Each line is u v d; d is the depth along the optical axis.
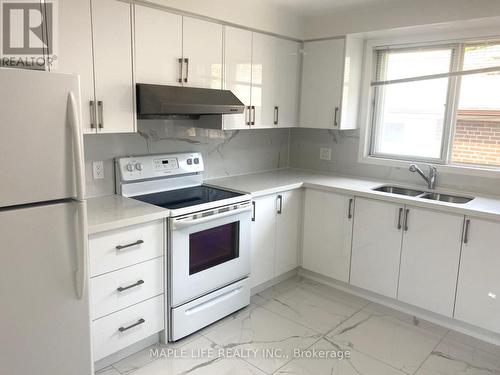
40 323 1.76
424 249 2.80
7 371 1.70
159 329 2.48
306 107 3.64
